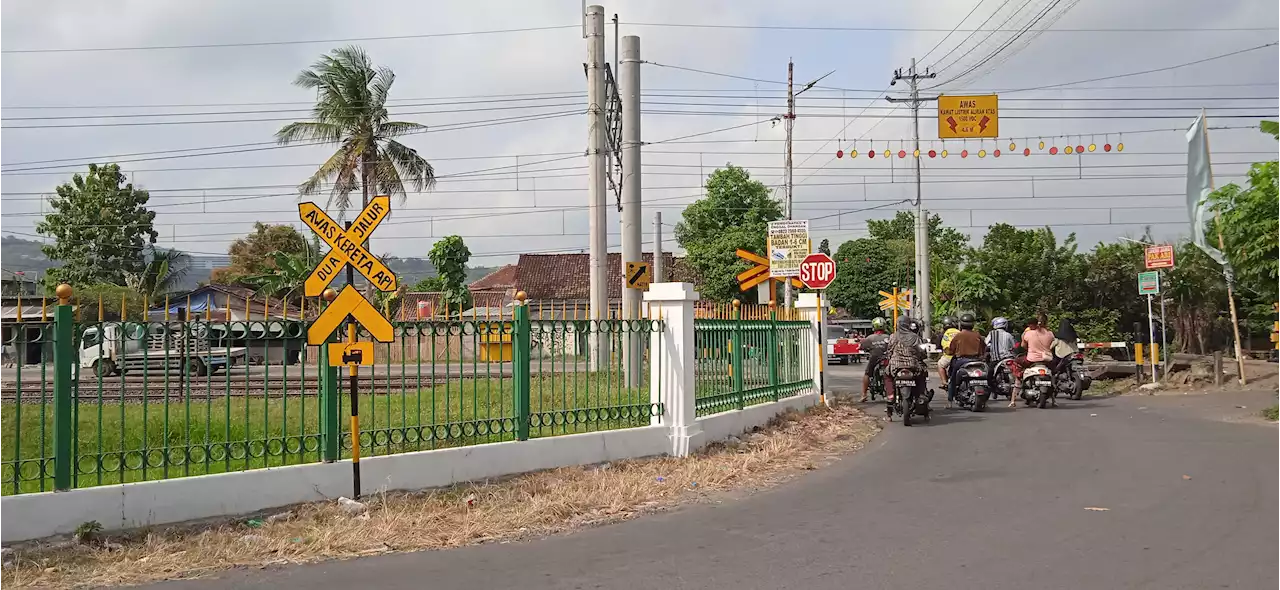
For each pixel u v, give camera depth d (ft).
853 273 237.25
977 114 81.87
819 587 19.90
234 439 31.58
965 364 55.83
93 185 152.87
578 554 23.35
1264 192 48.65
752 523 26.50
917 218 125.18
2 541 22.75
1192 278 104.88
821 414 51.26
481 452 31.09
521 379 32.71
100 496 24.08
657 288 37.76
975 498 29.07
